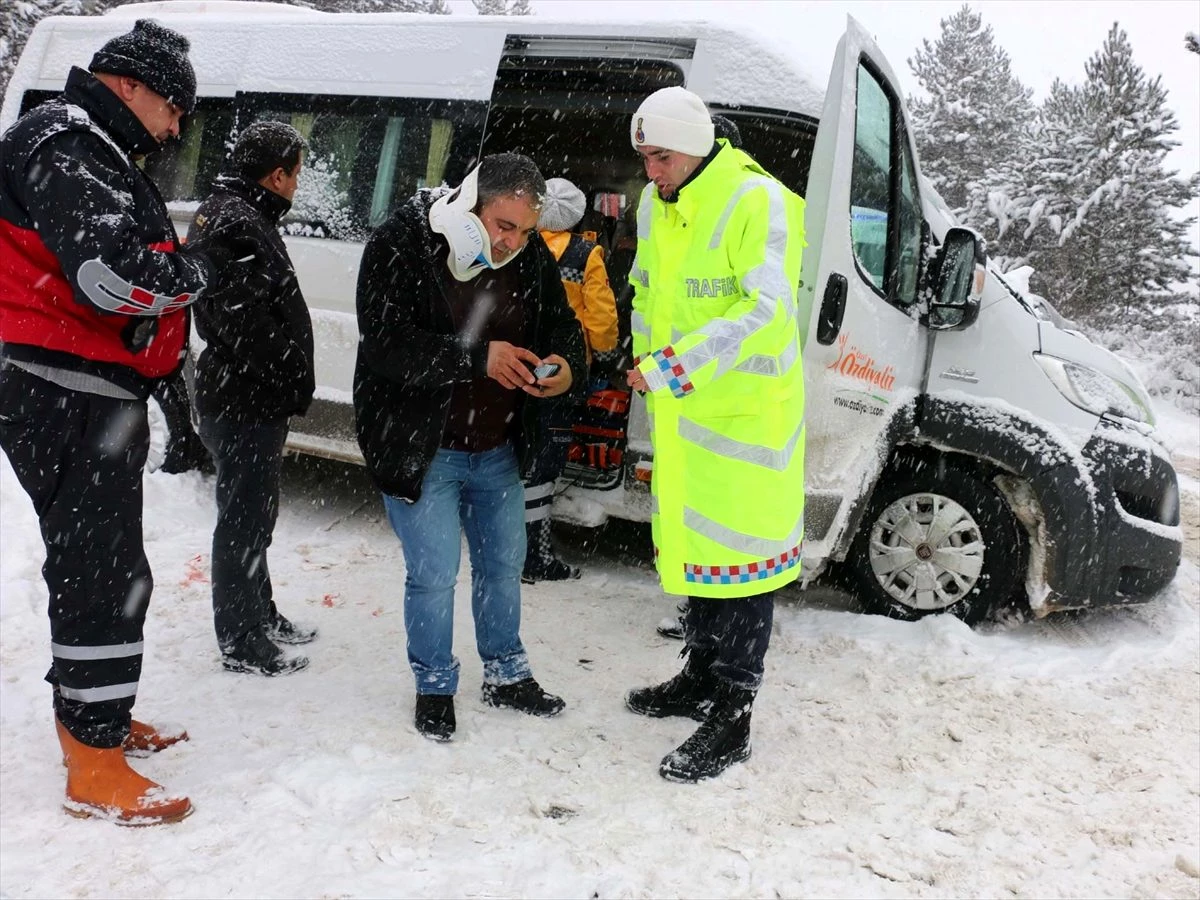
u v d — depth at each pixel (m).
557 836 2.62
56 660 2.52
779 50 4.17
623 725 3.29
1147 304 21.45
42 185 2.26
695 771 2.96
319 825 2.57
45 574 2.50
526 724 3.23
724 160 2.83
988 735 3.42
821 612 4.50
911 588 4.46
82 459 2.46
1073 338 4.61
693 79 4.20
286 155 3.21
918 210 4.52
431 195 2.93
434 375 2.75
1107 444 4.33
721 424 2.83
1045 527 4.30
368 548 4.85
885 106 4.15
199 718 3.08
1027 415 4.30
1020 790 3.07
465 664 3.66
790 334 2.85
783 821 2.80
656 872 2.50
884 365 4.16
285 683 3.38
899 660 3.98
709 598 3.18
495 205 2.72
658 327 2.94
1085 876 2.65
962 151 28.80
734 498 2.83
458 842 2.55
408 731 3.08
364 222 4.71
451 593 3.07
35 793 2.62
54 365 2.42
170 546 4.61
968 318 4.20
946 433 4.34
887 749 3.28
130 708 2.60
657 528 2.97
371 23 4.86
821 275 3.67
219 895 2.26
